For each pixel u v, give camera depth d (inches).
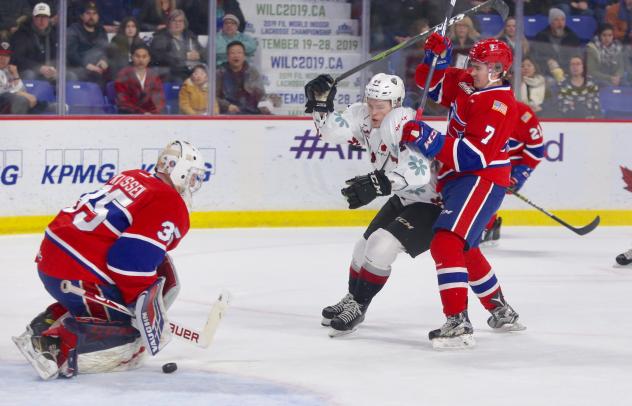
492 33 957.8
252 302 601.6
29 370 437.7
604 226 949.8
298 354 480.7
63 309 432.8
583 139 948.0
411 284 659.4
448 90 526.0
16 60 861.8
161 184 414.3
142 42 892.0
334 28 945.5
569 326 549.0
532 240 856.9
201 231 869.8
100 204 413.7
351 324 510.9
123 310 421.4
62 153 845.2
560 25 961.5
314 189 911.0
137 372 438.3
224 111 922.1
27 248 772.6
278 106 938.7
